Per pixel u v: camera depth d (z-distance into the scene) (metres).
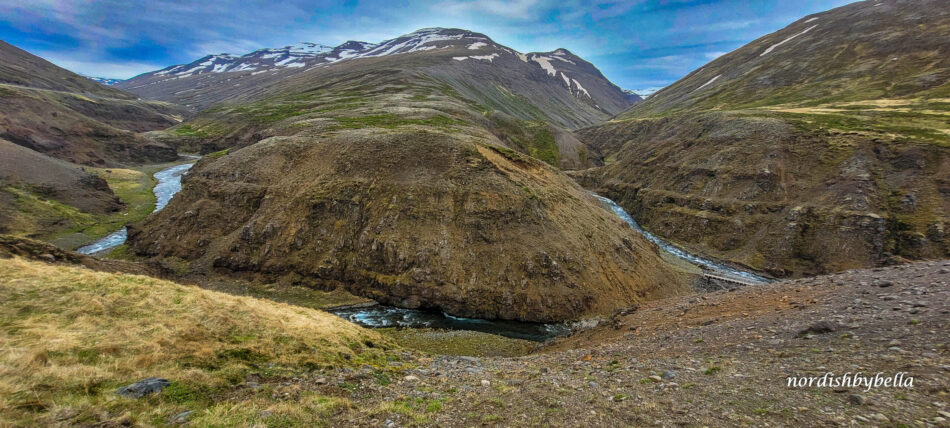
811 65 147.50
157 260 52.62
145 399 10.04
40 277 17.05
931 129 74.06
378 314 43.00
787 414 8.90
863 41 144.12
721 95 160.88
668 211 86.56
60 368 10.39
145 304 16.50
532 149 141.88
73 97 168.88
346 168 59.16
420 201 51.97
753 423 8.72
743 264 67.94
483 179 54.44
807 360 12.23
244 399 11.12
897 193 64.81
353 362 16.42
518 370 17.05
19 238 27.88
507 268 45.53
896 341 11.97
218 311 17.31
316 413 10.62
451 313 43.28
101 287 17.34
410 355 20.66
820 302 19.06
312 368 14.55
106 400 9.56
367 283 47.22
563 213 55.12
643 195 96.94
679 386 11.65
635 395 11.27
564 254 47.00
